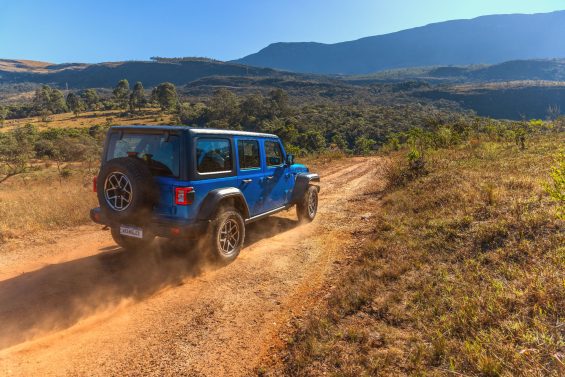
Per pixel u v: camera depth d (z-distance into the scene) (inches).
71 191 429.1
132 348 132.0
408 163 454.0
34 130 2925.7
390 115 5949.8
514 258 166.7
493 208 228.1
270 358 126.0
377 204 367.9
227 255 212.8
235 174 225.9
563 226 180.5
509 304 129.8
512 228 193.2
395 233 234.8
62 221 300.7
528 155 421.4
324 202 396.5
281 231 288.4
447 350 112.2
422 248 200.4
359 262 203.9
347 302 153.1
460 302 136.2
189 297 172.6
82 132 3339.1
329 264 214.2
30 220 294.5
